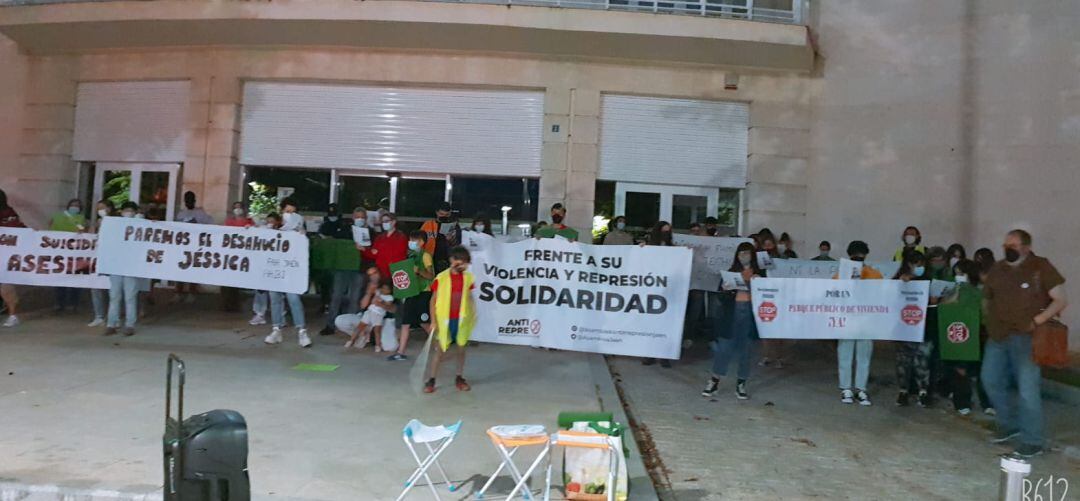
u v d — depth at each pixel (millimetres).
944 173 12477
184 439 3576
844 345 8203
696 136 13453
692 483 5305
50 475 4605
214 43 13508
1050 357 6301
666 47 12719
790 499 5051
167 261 9586
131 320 9641
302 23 12656
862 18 13125
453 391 7438
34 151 14414
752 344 8172
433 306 7332
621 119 13414
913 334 8047
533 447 5672
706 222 11727
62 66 14328
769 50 12703
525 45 12852
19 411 6023
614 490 4453
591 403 7129
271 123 13672
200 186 13586
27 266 10055
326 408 6523
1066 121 11664
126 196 14227
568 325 8625
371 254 9680
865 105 13016
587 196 13164
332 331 10289
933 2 12680
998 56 12219
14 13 13242
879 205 12844
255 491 4520
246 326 10656
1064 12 11781
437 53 13297
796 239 13211
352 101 13578
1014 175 12000
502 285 8672
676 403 7770
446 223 11680
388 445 5566
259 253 9477
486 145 13406
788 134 13289
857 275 8273
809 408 7824
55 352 8375
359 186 13742
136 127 14109
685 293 8508
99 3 12945
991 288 6766
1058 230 11625
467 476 5012
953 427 7297
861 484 5449
